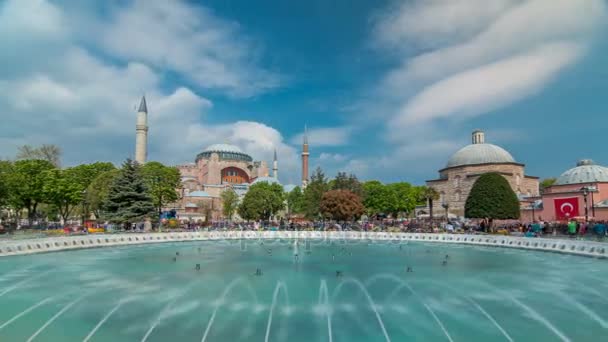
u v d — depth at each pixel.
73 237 30.09
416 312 11.88
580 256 25.34
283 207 86.69
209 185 110.00
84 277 17.98
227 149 129.12
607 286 15.91
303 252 29.86
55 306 12.58
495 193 44.75
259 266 21.67
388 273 19.20
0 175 44.41
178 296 13.95
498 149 82.19
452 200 81.81
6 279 17.50
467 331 10.20
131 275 18.53
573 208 52.44
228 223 59.03
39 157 59.84
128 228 44.75
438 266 21.73
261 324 10.62
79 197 51.50
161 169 60.91
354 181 68.25
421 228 45.00
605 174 61.06
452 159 85.69
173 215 66.81
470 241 35.47
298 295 14.13
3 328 10.33
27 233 37.06
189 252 29.58
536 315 11.66
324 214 57.34
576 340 9.62
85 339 9.46
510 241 31.59
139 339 9.47
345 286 15.85
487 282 16.80
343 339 9.45
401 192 85.88
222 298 13.65
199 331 10.02
